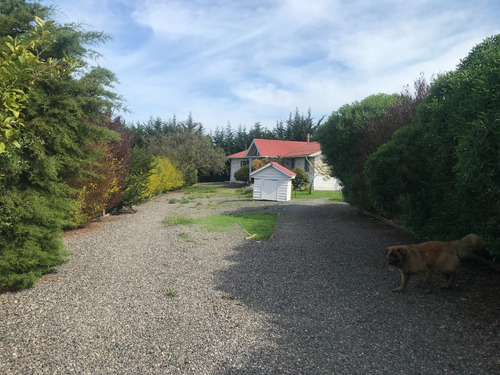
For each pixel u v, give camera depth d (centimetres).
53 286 535
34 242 512
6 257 482
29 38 507
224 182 4609
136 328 394
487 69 457
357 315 438
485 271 597
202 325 405
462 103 494
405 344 361
